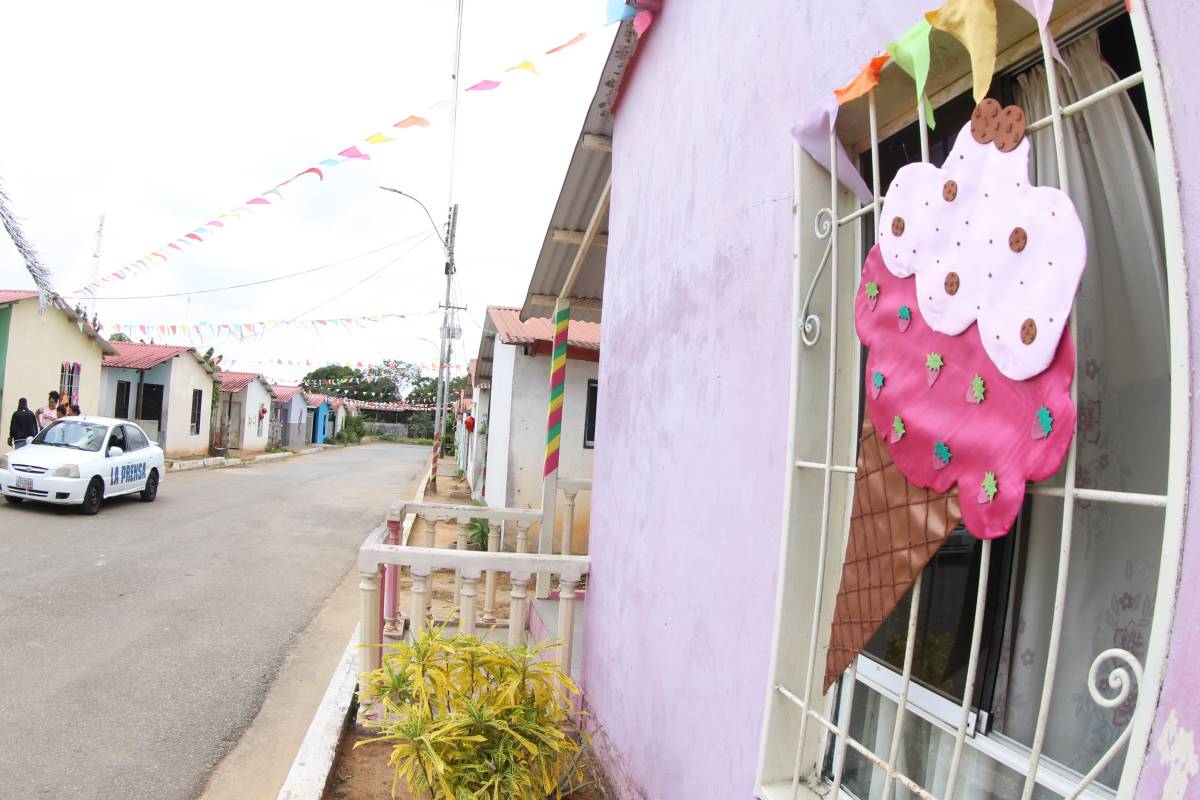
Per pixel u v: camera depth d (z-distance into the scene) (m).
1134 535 1.49
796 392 2.14
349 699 4.52
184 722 4.74
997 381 1.49
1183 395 1.08
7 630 6.13
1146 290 1.49
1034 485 1.46
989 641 1.74
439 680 3.18
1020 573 1.70
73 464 11.96
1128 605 1.49
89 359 20.22
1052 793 1.57
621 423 4.02
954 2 1.54
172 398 25.45
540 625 5.60
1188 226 1.09
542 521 6.90
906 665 1.69
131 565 8.81
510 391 11.55
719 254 2.82
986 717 1.72
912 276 1.73
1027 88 1.73
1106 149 1.56
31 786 3.83
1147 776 1.09
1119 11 1.48
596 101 4.54
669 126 3.50
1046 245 1.37
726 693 2.50
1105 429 1.54
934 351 1.65
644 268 3.76
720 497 2.67
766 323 2.42
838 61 2.10
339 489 19.91
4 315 16.83
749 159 2.62
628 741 3.46
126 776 4.02
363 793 3.66
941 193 1.63
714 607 2.64
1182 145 1.10
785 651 2.14
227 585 8.26
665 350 3.36
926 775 1.92
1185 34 1.11
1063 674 1.59
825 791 2.11
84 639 6.10
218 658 5.94
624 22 3.88
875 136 1.85
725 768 2.46
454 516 6.63
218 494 16.48
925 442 1.66
